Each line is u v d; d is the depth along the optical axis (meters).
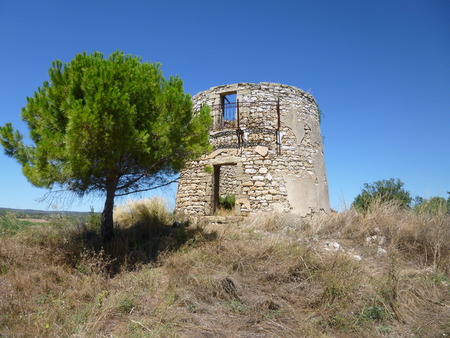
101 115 5.28
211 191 10.48
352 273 5.01
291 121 10.74
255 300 4.35
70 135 5.14
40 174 5.47
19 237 7.00
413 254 6.54
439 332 3.61
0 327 3.40
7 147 6.13
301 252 5.60
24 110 6.18
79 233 7.59
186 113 6.79
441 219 7.13
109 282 5.05
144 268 5.72
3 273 5.16
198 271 5.27
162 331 3.46
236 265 5.51
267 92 10.87
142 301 4.38
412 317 4.02
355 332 3.62
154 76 6.89
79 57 6.30
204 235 7.48
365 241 7.26
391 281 4.57
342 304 4.10
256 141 10.36
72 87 5.86
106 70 5.70
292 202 9.93
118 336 3.37
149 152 6.32
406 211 8.19
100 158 5.70
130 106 6.03
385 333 3.59
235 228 8.35
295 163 10.38
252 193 9.94
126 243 6.72
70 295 4.43
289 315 4.02
